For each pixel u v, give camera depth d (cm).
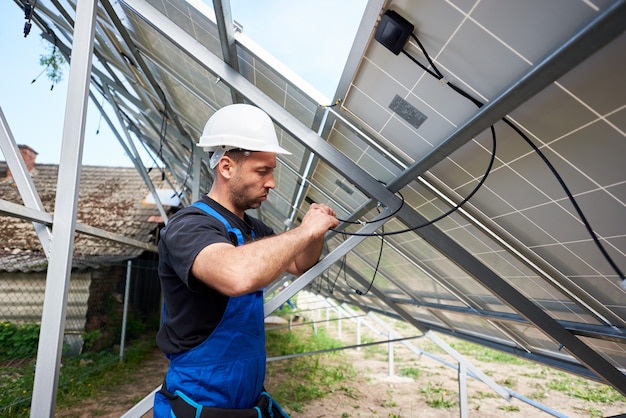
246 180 131
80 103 172
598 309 184
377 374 780
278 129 266
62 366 597
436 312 463
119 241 515
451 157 160
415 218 198
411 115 158
